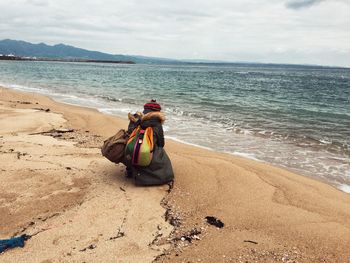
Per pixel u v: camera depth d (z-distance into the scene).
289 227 4.81
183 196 5.73
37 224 4.69
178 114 15.92
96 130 10.73
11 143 8.34
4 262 3.91
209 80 53.41
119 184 6.09
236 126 13.33
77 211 5.07
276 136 11.67
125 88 31.23
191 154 8.34
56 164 6.92
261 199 5.67
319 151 9.84
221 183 6.28
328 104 23.20
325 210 5.37
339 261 4.12
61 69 82.00
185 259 4.07
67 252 4.11
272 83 51.53
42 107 15.42
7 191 5.63
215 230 4.73
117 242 4.34
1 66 86.38
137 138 5.90
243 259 4.10
